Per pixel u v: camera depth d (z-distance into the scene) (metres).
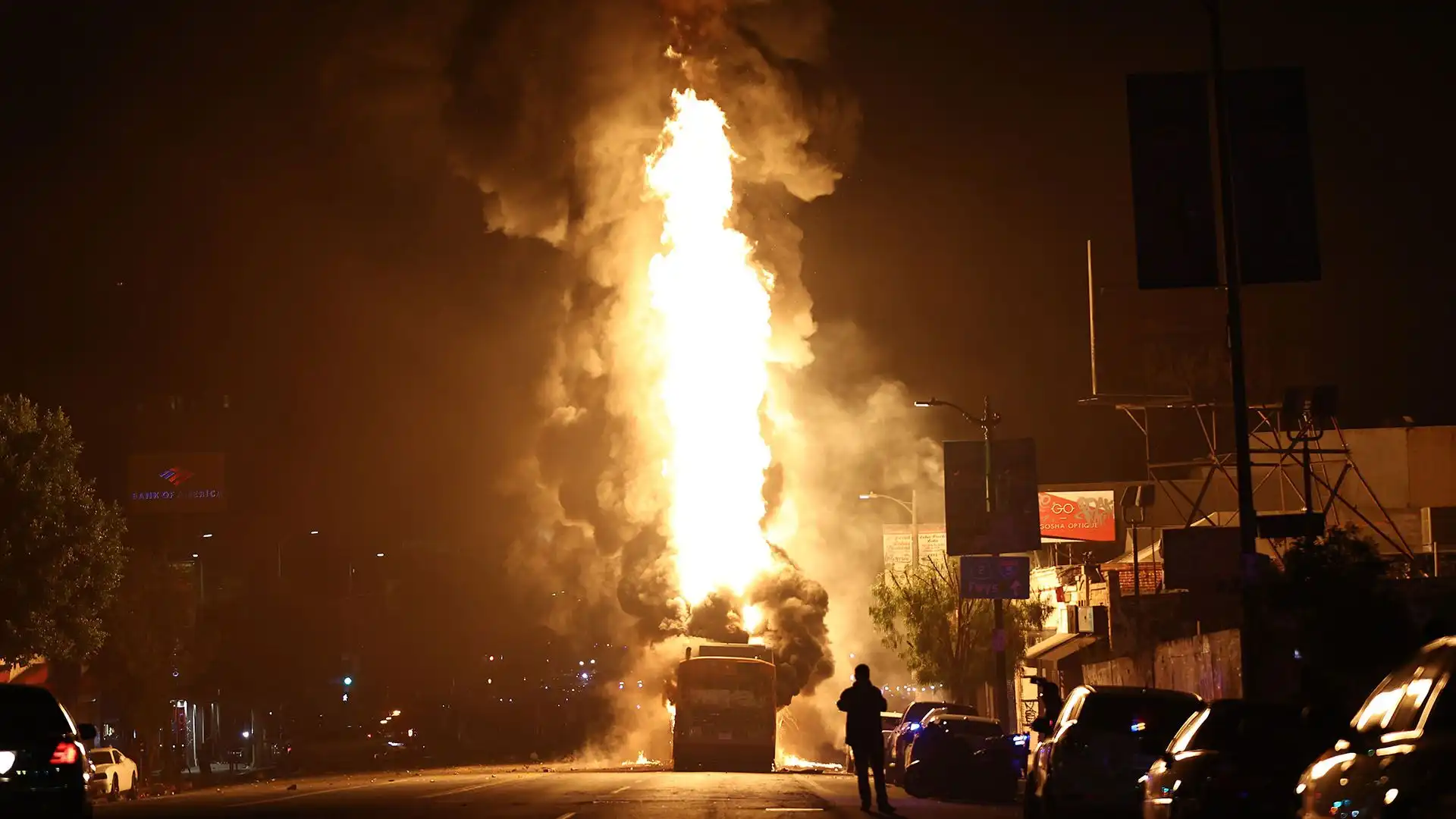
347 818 23.00
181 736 87.44
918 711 41.84
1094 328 59.81
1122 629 49.22
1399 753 9.82
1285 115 24.98
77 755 18.23
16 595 39.28
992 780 33.28
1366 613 25.19
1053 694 29.08
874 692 26.48
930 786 33.34
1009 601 59.50
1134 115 24.95
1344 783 10.79
